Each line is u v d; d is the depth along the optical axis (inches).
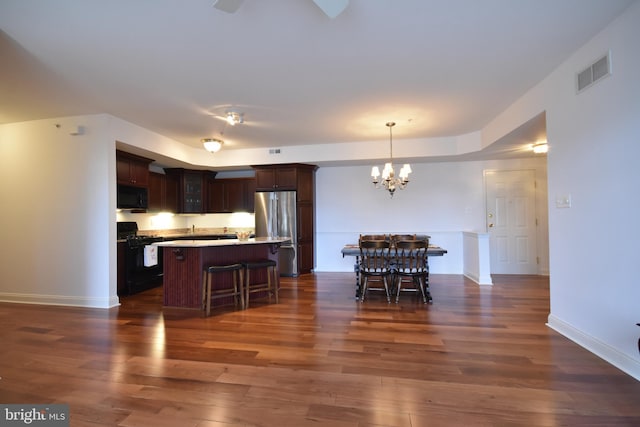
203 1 74.1
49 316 137.7
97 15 78.7
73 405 72.2
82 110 146.9
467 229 229.3
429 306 149.0
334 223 248.8
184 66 106.6
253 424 65.2
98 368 89.7
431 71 112.2
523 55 101.9
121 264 175.0
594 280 94.3
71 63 103.3
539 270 220.5
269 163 228.7
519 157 213.5
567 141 105.2
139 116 156.3
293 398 74.3
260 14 79.4
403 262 159.5
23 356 97.7
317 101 139.3
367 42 93.4
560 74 108.3
